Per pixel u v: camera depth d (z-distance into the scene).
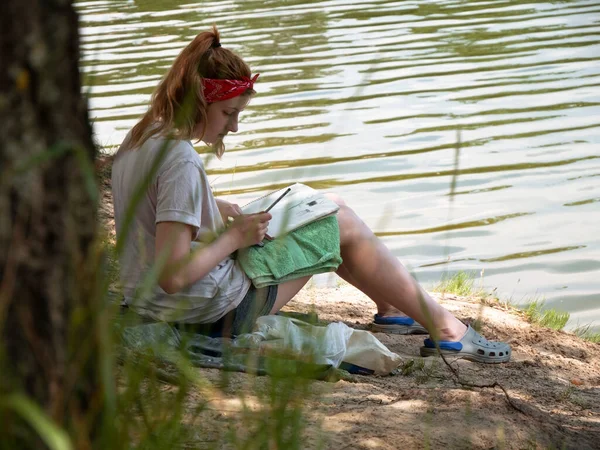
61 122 2.63
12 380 2.60
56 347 2.69
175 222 5.54
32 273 2.62
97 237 2.83
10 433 2.56
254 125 16.92
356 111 17.83
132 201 2.66
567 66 21.25
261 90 19.38
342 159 15.16
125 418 3.04
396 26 26.28
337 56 22.45
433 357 6.97
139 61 22.06
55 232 2.65
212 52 5.89
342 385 5.67
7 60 2.51
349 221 6.77
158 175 5.61
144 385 4.15
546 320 9.24
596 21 26.20
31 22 2.53
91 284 2.75
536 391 6.58
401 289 6.87
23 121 2.55
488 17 27.42
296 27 26.08
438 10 28.67
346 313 8.28
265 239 6.35
